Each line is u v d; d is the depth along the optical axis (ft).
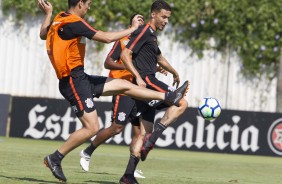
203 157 176.65
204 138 192.34
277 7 214.07
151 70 98.73
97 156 154.51
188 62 212.23
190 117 191.72
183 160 161.27
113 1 208.13
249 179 122.11
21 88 210.18
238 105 214.90
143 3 208.95
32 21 209.26
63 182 91.35
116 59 112.88
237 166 154.20
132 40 95.09
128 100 112.57
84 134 86.38
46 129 191.11
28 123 191.62
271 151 194.39
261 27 213.66
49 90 211.00
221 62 213.66
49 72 210.59
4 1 207.00
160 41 210.59
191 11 211.00
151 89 97.96
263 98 215.72
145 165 139.54
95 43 207.92
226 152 192.85
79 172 111.96
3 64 209.05
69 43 84.38
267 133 194.18
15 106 192.03
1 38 208.74
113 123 113.50
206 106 101.04
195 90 213.05
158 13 97.96
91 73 208.74
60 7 204.74
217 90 213.87
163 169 132.77
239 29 213.05
